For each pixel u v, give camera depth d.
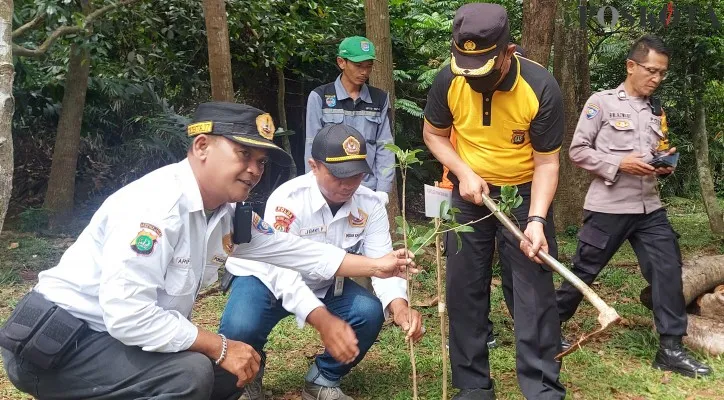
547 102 2.87
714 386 3.47
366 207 3.21
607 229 3.83
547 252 2.76
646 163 3.70
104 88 8.70
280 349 3.92
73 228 7.96
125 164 9.30
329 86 4.32
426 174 10.62
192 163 2.24
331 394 3.15
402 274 2.66
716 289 4.45
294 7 7.72
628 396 3.35
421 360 3.72
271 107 10.10
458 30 2.65
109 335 2.24
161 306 2.25
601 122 3.88
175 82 9.33
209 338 2.27
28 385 2.30
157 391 2.21
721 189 13.05
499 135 2.98
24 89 8.49
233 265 3.08
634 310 4.78
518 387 3.42
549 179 2.95
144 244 2.10
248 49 8.48
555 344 3.01
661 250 3.75
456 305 3.15
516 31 10.25
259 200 9.45
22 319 2.19
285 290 2.78
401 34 10.75
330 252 2.69
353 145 2.92
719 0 7.63
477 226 3.11
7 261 6.35
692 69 8.02
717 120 10.43
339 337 2.66
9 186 3.54
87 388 2.25
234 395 2.57
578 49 8.80
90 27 6.62
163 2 7.20
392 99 5.25
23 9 6.90
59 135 7.98
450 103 3.04
